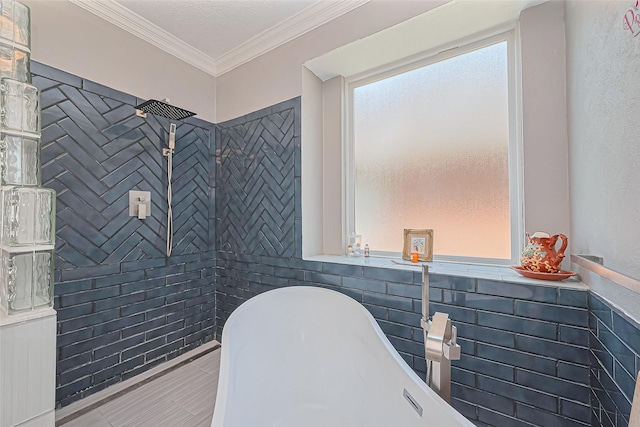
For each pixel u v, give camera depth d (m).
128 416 1.40
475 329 1.23
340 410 1.32
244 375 1.24
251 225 2.04
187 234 2.05
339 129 1.96
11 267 0.97
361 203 1.93
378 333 1.27
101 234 1.58
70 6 1.46
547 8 1.25
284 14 1.67
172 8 1.60
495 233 1.46
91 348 1.53
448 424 0.80
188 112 1.71
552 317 1.07
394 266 1.50
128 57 1.70
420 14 1.36
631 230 0.68
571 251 1.18
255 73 2.02
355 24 1.57
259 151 2.00
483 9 1.31
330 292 1.59
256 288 2.00
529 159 1.28
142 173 1.78
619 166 0.73
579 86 1.04
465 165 1.55
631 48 0.67
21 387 0.95
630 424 0.58
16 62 1.09
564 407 1.04
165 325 1.90
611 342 0.84
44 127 1.36
